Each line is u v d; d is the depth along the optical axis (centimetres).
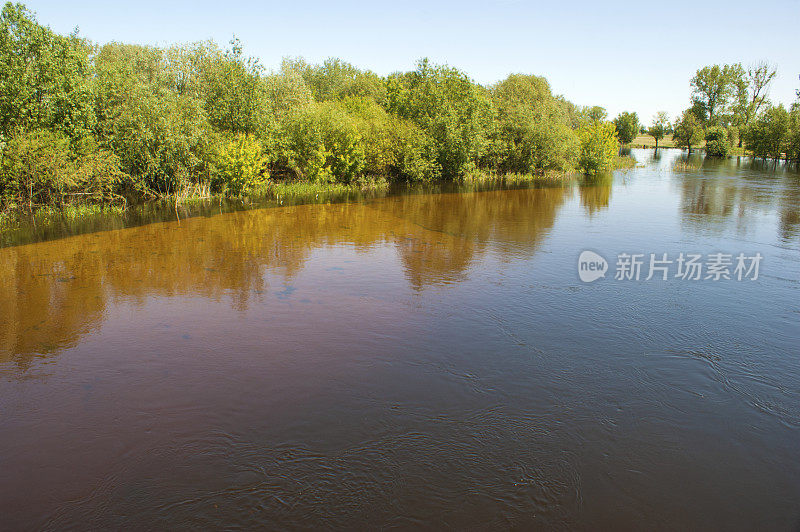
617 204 2395
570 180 3678
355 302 1009
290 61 5138
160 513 468
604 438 587
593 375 729
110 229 1736
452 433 592
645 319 930
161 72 2825
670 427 610
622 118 9456
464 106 3478
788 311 970
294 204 2397
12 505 479
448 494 494
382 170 3341
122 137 2248
